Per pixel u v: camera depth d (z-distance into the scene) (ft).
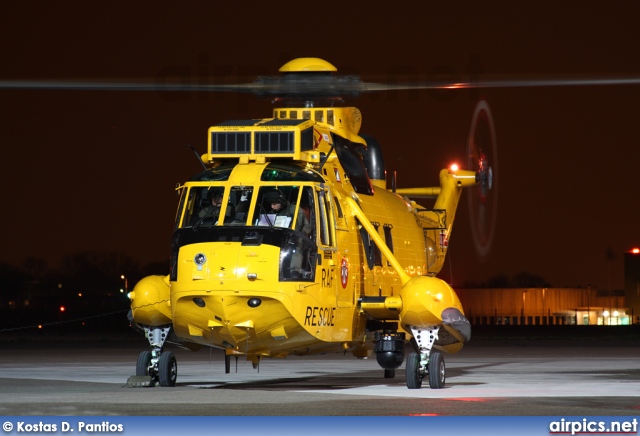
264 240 192.44
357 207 218.38
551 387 223.71
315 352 219.82
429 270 268.41
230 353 209.26
